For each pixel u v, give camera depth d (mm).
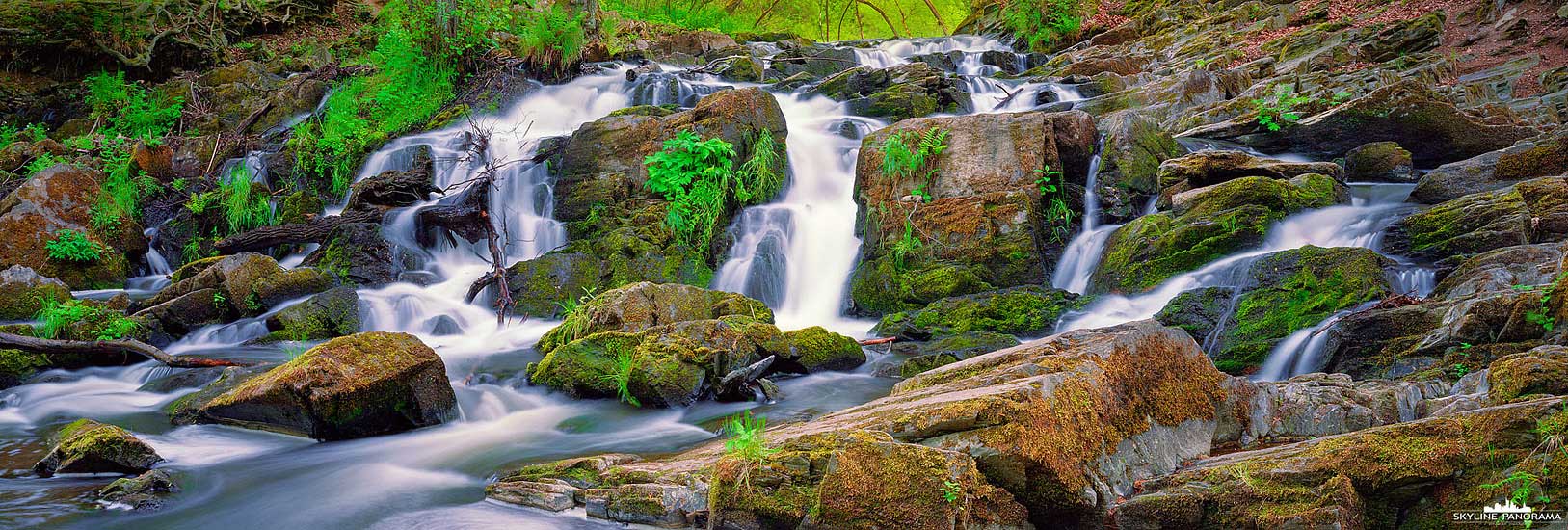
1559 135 9547
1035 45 21719
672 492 4688
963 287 10117
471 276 11594
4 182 14305
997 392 4465
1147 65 18531
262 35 22469
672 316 8555
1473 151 11367
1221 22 19312
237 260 10375
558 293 10719
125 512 5297
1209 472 4453
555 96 16875
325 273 10781
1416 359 6512
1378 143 11383
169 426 7000
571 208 12477
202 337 9688
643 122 12695
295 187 14586
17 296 10164
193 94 17969
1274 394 5570
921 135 10977
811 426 4977
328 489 5605
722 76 18531
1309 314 7742
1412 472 4117
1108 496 4363
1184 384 5219
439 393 6957
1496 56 14711
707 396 7285
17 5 19109
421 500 5391
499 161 13250
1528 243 8070
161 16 20312
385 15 19641
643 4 24547
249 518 5191
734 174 12094
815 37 34625
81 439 5953
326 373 6477
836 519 4164
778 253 11578
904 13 34562
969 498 4055
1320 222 9523
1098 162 11328
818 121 14312
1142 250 9594
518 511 5145
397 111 15891
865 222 11086
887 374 8031
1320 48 16547
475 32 16656
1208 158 10617
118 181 13586
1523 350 6016
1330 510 3969
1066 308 9336
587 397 7574
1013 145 10758
